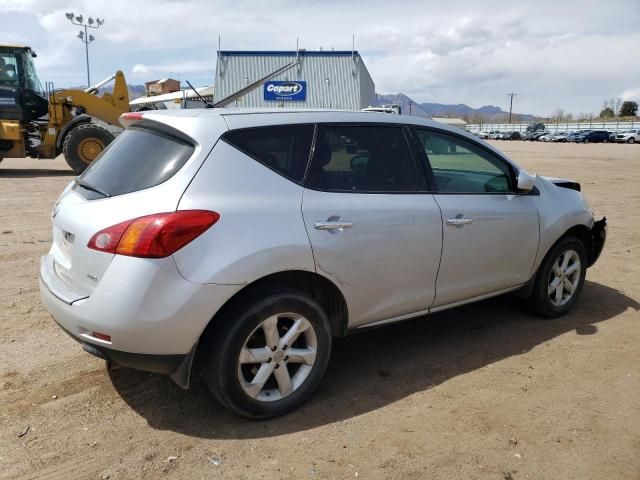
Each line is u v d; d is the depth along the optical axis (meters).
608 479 2.82
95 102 16.55
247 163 3.21
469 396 3.60
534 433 3.19
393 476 2.82
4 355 4.05
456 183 4.11
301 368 3.40
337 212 3.39
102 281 2.91
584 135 66.31
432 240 3.82
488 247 4.19
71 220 3.21
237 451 3.00
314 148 3.47
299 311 3.26
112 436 3.12
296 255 3.19
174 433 3.16
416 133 3.99
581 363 4.08
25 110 15.92
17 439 3.06
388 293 3.69
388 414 3.38
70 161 15.45
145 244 2.85
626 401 3.55
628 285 5.94
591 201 11.95
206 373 3.13
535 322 4.85
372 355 4.19
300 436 3.15
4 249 6.93
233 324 3.05
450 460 2.95
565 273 4.93
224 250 2.99
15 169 17.77
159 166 3.14
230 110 3.45
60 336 4.40
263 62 37.50
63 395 3.53
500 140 78.56
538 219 4.54
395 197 3.70
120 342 2.91
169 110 3.57
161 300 2.88
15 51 15.66
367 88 42.22
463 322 4.85
